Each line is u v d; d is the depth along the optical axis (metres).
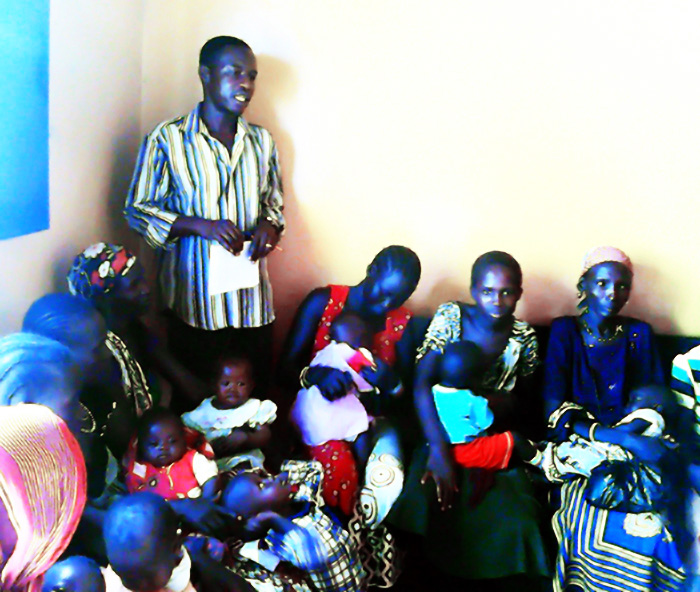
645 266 2.50
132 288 1.91
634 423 2.10
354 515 2.09
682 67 2.35
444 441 2.07
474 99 2.43
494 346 2.24
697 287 2.50
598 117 2.41
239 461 2.00
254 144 2.31
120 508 1.36
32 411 1.21
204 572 1.58
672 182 2.43
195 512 1.73
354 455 2.17
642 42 2.34
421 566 2.16
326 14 2.41
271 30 2.44
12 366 1.39
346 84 2.46
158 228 2.18
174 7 2.42
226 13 2.43
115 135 2.29
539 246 2.52
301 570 1.82
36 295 1.86
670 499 1.94
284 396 2.57
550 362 2.30
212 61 2.12
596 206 2.47
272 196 2.44
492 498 2.03
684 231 2.46
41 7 1.73
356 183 2.53
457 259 2.56
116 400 1.81
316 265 2.61
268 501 1.82
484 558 1.99
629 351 2.31
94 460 1.65
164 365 2.21
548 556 2.00
